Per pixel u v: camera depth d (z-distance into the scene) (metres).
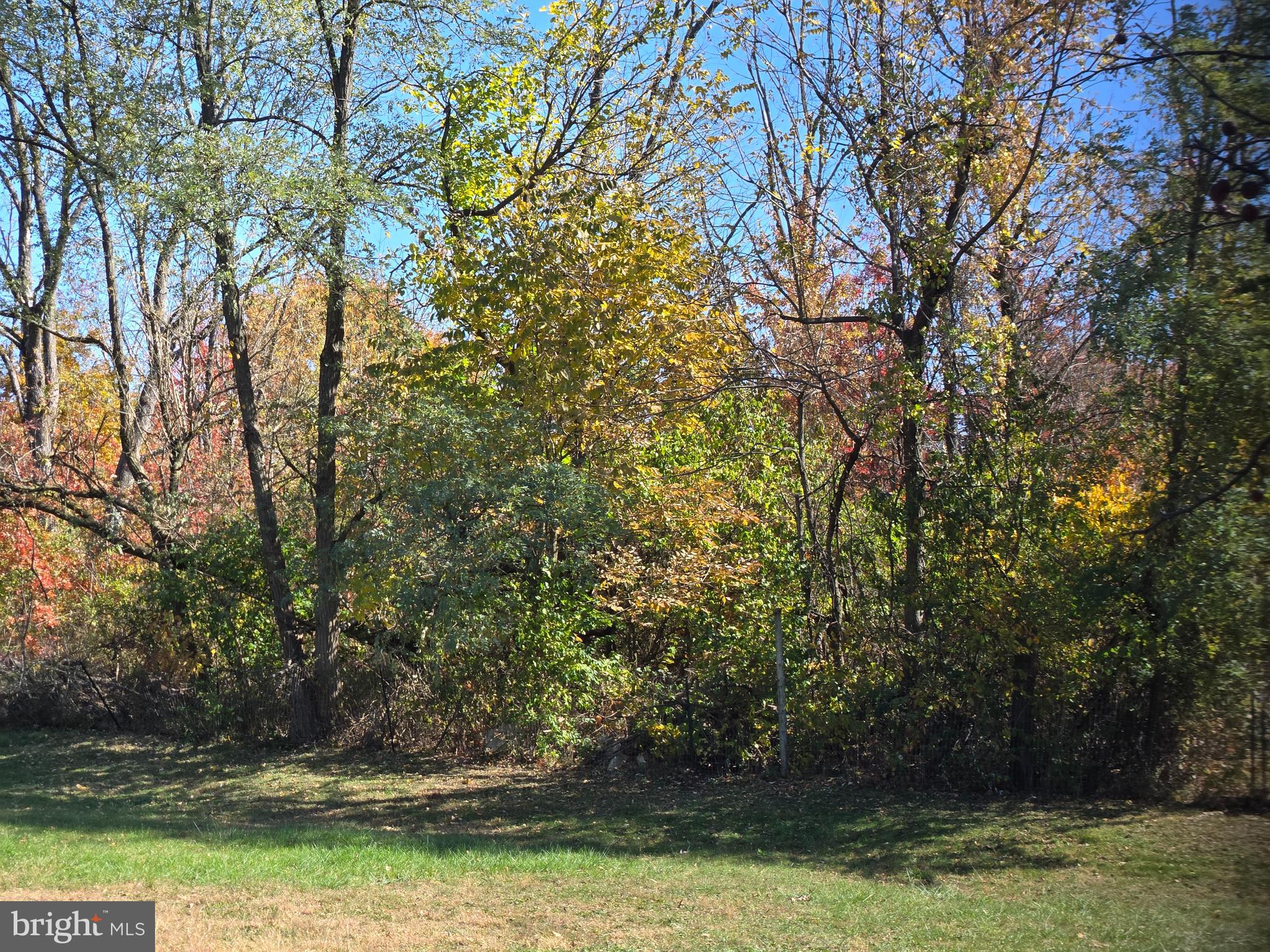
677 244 15.97
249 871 8.88
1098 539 12.66
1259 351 10.43
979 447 13.67
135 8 16.09
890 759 13.78
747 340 15.98
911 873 9.88
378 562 14.70
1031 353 13.55
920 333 14.89
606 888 8.72
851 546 15.32
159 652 19.92
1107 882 9.22
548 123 18.52
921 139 14.90
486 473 14.45
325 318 20.72
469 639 14.27
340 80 16.95
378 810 13.35
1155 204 11.50
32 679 20.47
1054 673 12.84
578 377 15.37
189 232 15.41
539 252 15.52
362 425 15.19
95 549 21.20
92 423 26.78
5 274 19.09
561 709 16.16
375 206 15.53
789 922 7.75
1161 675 12.18
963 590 13.50
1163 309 10.74
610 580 15.85
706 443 17.44
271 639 18.81
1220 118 10.10
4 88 17.27
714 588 16.20
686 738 15.33
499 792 14.26
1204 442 11.43
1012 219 15.49
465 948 6.87
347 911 7.71
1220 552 11.22
